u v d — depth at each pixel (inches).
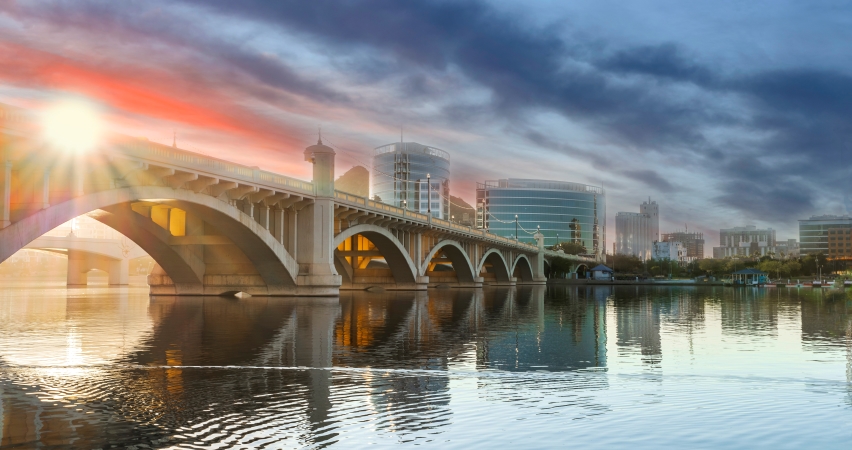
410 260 3503.9
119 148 1496.1
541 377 741.9
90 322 1401.3
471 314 1800.0
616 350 1002.1
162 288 2598.4
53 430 502.3
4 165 1250.0
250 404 591.2
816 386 689.0
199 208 1924.2
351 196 2696.9
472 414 556.7
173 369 782.5
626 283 7027.6
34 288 3914.9
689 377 746.2
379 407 581.6
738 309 2127.2
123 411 563.8
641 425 520.4
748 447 462.6
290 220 2459.4
